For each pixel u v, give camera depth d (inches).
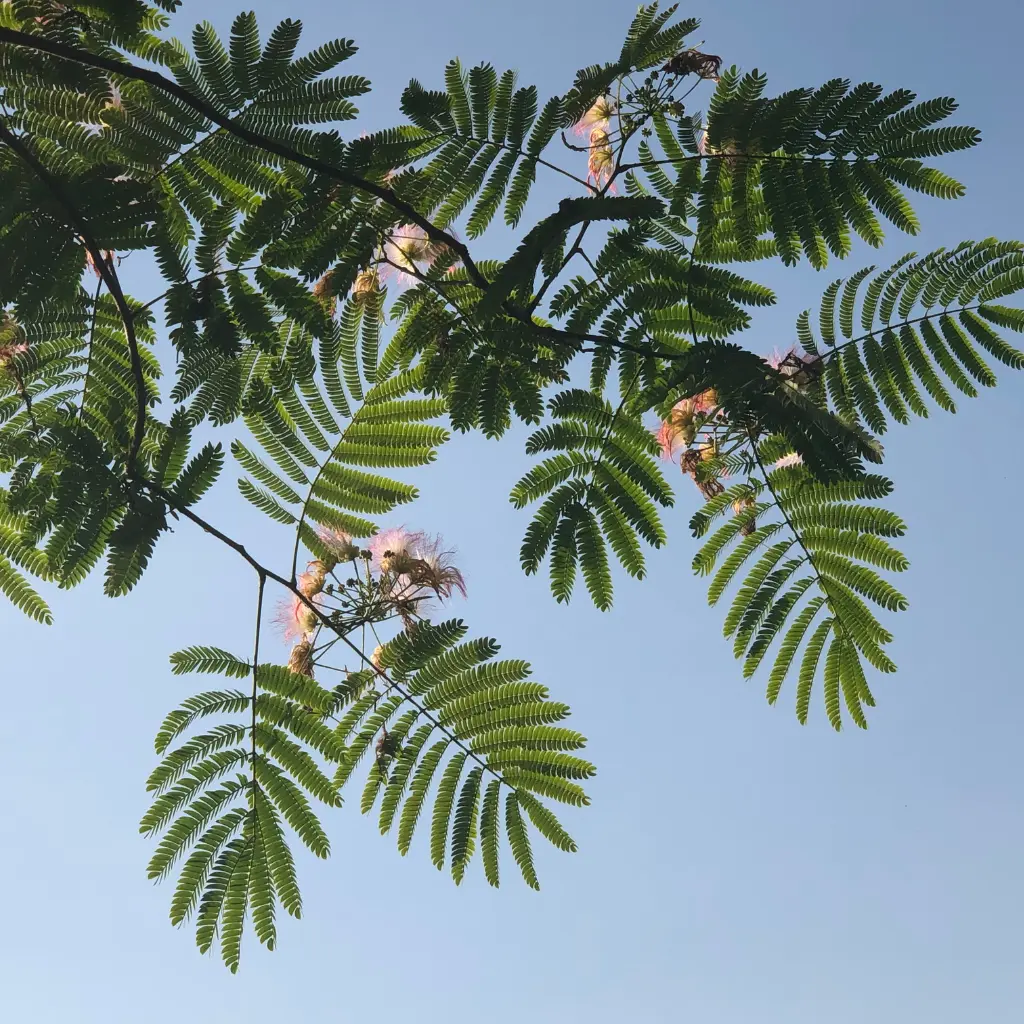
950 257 50.8
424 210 48.6
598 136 48.4
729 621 52.4
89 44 45.9
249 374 52.1
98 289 51.6
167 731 50.5
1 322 48.4
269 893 49.8
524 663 51.8
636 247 48.5
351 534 54.2
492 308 43.9
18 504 49.9
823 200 47.5
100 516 50.2
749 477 51.3
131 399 53.4
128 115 46.5
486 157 48.1
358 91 46.5
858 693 52.2
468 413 51.3
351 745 51.1
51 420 53.1
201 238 47.9
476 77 47.4
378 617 52.5
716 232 48.6
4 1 45.4
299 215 47.6
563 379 50.8
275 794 50.6
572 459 50.9
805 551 52.0
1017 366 50.5
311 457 54.1
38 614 51.6
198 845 49.7
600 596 50.9
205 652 51.1
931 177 46.8
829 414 47.7
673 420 50.8
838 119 46.6
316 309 48.9
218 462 50.6
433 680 51.6
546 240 43.5
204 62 46.0
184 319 48.1
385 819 51.1
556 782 51.3
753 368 46.6
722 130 47.0
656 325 49.9
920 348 51.1
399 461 54.3
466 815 51.3
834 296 51.6
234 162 47.4
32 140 46.4
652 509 50.7
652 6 47.4
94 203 46.0
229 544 50.9
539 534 50.6
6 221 45.8
